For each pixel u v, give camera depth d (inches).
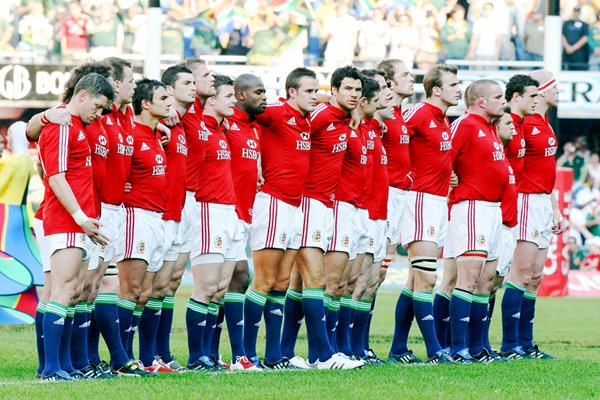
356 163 1243.2
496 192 1291.8
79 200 1021.2
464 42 2891.2
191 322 1180.5
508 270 1419.8
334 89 1216.2
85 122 1027.9
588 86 2773.1
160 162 1129.4
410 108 1300.4
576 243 2871.6
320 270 1211.2
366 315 1309.1
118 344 1101.7
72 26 2878.9
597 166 3075.8
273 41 2851.9
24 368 1171.3
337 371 1155.9
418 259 1289.4
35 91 2765.7
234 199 1195.9
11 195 1720.0
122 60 1090.1
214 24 2847.0
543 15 2888.8
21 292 1716.3
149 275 1143.0
